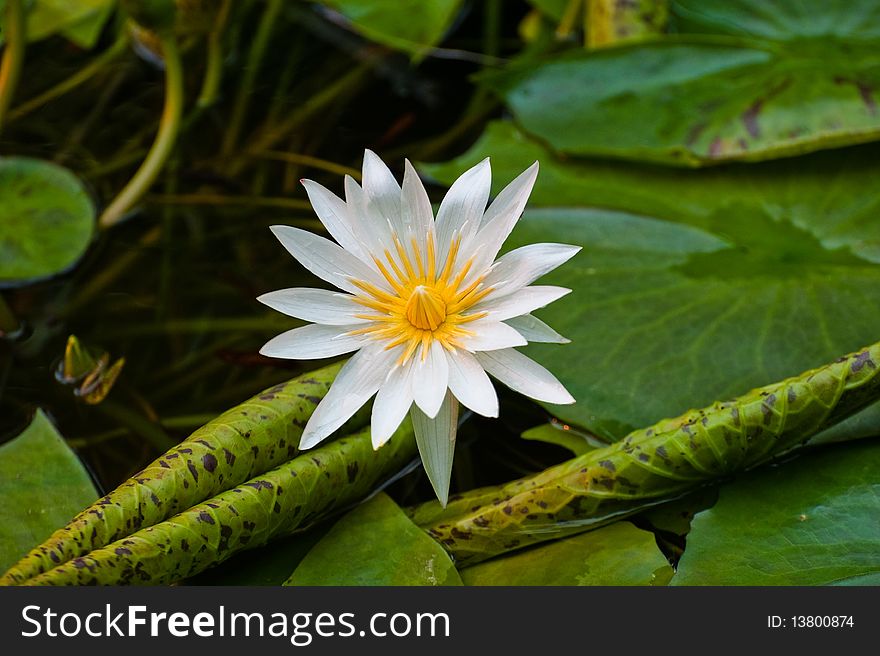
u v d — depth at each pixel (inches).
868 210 28.0
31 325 28.7
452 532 24.6
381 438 23.3
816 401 24.3
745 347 26.4
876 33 30.5
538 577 24.1
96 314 28.9
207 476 23.8
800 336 26.4
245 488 23.8
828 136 28.2
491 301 24.2
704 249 28.0
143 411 27.3
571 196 29.3
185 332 28.7
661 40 30.4
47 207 29.7
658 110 29.8
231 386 27.8
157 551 23.1
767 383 25.9
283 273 29.8
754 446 24.4
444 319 24.2
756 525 24.2
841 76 29.1
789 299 26.9
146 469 23.9
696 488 24.9
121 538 23.3
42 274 28.8
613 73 30.5
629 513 24.8
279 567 24.2
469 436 26.6
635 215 28.8
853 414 24.8
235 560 24.4
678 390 26.0
